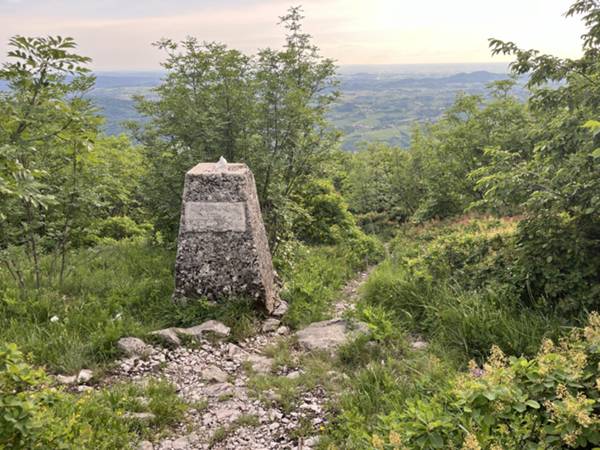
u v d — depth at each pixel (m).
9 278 7.47
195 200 6.89
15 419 2.61
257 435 3.95
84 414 3.81
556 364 2.75
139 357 5.36
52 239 7.86
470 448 2.32
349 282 10.35
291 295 7.90
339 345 5.50
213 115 9.45
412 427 2.78
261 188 9.98
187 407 4.33
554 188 5.63
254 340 6.21
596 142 4.95
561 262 5.46
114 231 13.77
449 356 5.04
